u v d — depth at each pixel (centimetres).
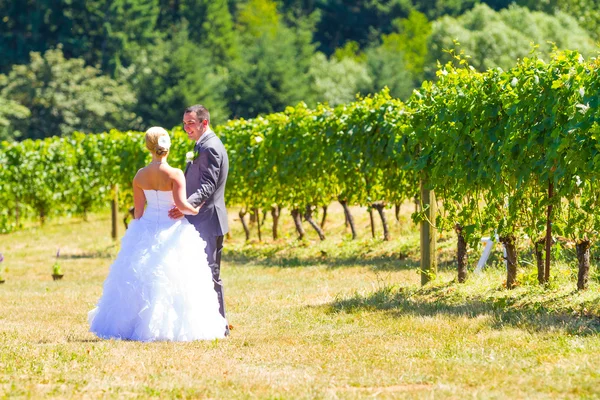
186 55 8112
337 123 1928
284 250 2086
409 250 1792
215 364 798
